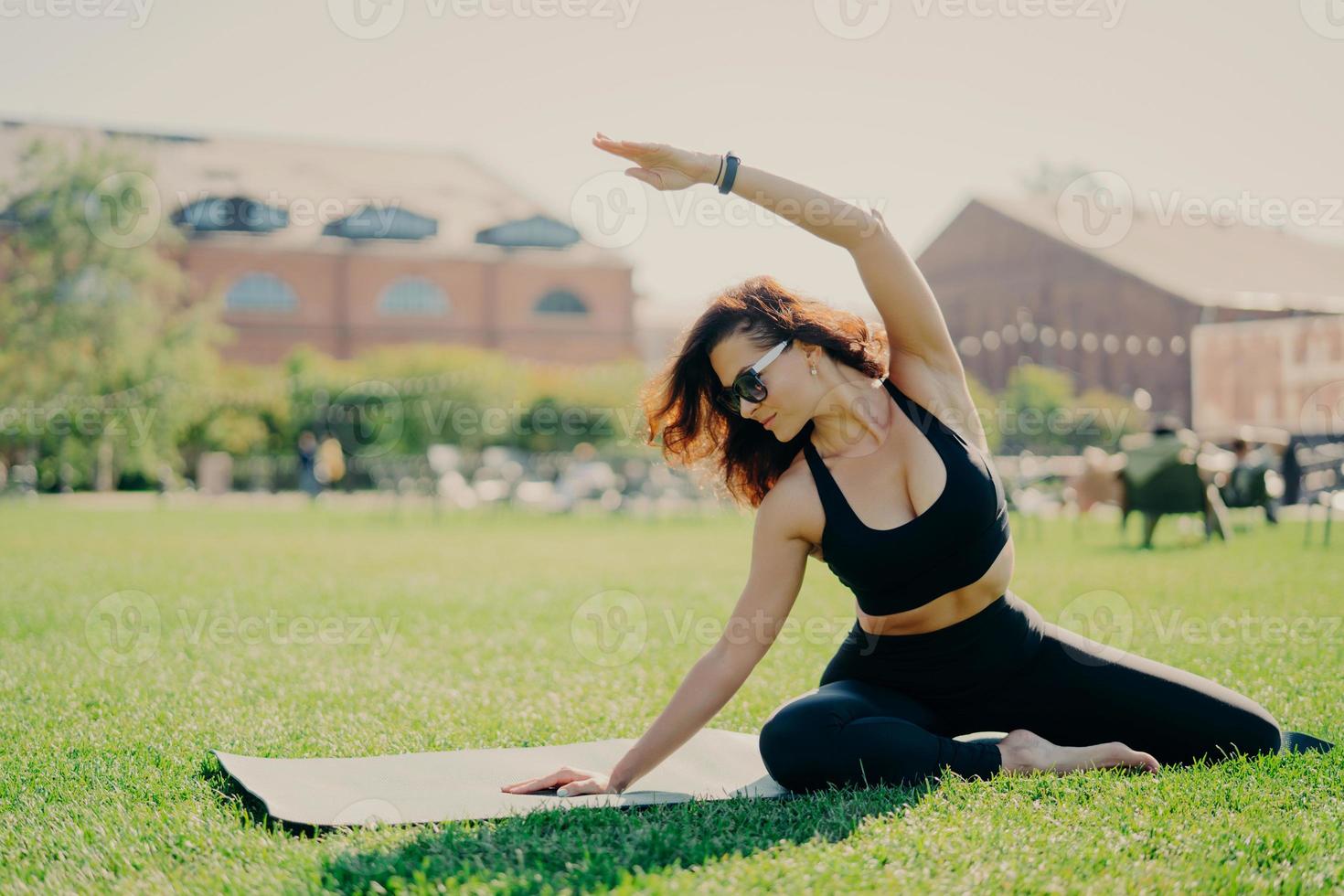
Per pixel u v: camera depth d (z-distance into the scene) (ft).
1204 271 72.33
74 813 6.85
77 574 22.24
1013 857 5.62
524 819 6.31
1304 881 5.35
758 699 10.62
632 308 114.01
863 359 6.61
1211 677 10.67
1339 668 11.05
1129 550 26.00
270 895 5.29
